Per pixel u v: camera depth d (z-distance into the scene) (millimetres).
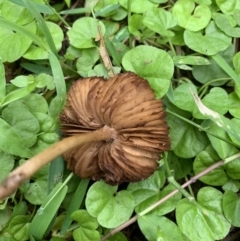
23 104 137
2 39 147
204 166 140
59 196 132
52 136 138
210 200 137
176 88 143
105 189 135
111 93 117
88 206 133
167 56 136
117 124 117
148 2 154
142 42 156
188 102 140
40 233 132
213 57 146
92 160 125
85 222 134
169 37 149
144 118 116
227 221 135
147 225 134
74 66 153
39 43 143
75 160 126
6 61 145
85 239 134
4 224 137
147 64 137
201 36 149
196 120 144
